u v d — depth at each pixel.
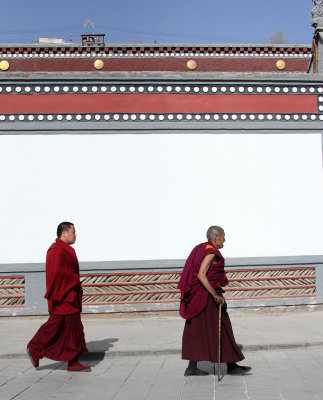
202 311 6.16
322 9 10.74
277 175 10.22
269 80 10.25
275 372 6.38
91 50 15.91
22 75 10.02
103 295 9.95
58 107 10.07
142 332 8.80
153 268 9.98
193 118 10.19
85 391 5.73
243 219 10.12
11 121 10.05
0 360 7.34
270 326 9.02
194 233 10.07
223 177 10.16
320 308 10.17
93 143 10.09
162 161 10.13
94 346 7.80
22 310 9.82
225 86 10.24
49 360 7.35
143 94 10.16
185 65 15.96
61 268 6.53
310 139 10.30
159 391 5.68
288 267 10.12
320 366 6.63
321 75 10.31
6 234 9.92
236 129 10.20
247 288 10.05
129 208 10.05
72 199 10.02
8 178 9.99
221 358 6.11
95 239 9.98
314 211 10.20
